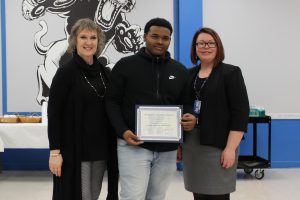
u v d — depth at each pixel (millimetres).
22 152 4754
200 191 1979
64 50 4652
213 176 1942
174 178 4219
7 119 4062
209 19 4723
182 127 1910
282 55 4762
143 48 1977
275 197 3492
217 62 1968
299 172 4574
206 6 4711
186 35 4648
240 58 4750
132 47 4699
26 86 4664
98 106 1938
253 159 4449
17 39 4633
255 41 4746
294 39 4758
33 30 4637
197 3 4637
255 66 4766
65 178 1889
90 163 1951
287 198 3459
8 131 3857
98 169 2021
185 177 2082
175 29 4723
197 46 2004
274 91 4770
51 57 4652
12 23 4625
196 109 1955
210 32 1960
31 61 4656
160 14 4699
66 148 1896
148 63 1912
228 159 1895
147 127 1877
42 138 3875
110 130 2021
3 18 4621
